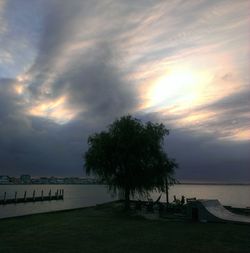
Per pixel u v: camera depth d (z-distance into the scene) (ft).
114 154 125.49
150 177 126.82
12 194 572.92
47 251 54.34
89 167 131.34
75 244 60.34
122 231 75.97
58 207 282.77
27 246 58.23
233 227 82.53
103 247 57.82
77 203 333.21
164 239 65.72
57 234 71.46
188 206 98.73
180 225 86.38
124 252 54.08
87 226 84.23
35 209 261.65
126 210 127.13
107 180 132.16
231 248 57.41
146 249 56.34
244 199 348.18
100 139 130.93
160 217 104.37
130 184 128.16
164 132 134.62
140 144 125.70
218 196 439.22
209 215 93.71
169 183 134.00
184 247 58.13
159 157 129.18
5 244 60.03
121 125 128.77
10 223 91.04
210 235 70.38
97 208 143.64
